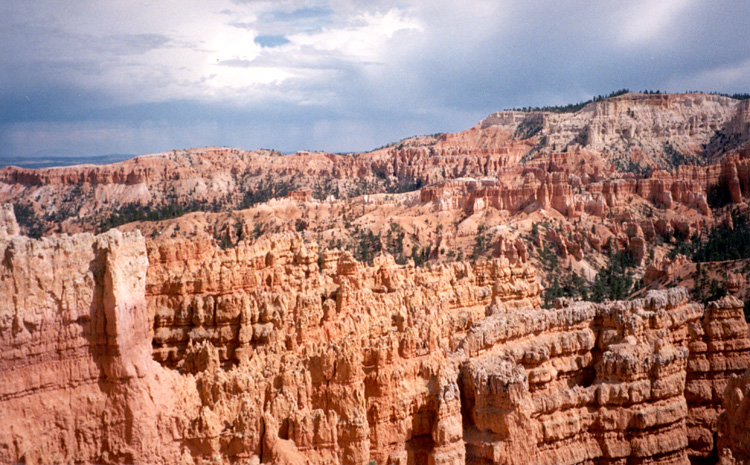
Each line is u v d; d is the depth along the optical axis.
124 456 30.14
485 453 44.38
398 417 41.44
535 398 48.88
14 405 27.77
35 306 28.36
